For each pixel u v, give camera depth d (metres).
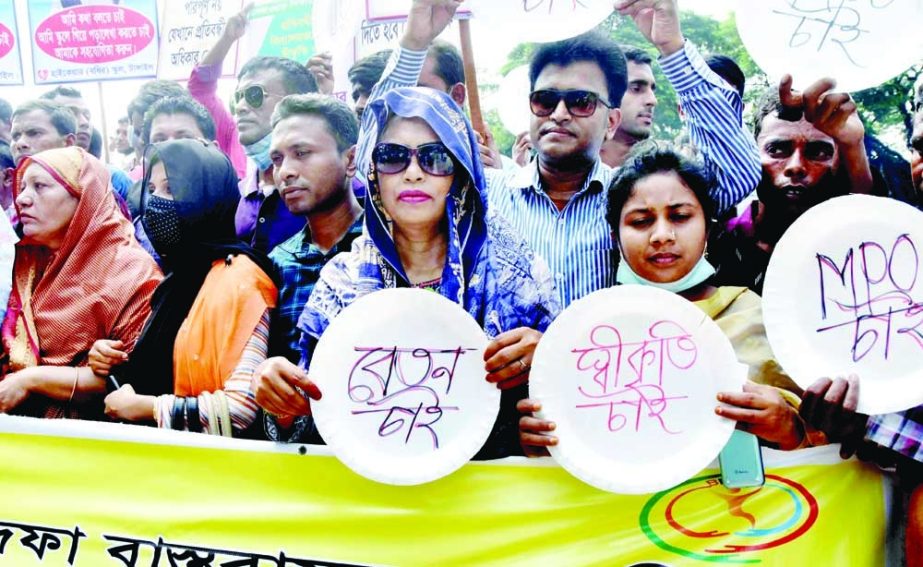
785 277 2.60
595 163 2.79
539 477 2.76
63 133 3.29
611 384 2.63
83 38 3.28
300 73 3.05
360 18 3.01
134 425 3.05
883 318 2.54
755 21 2.73
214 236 3.11
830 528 2.61
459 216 2.85
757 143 2.72
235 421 2.99
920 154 2.64
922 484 2.57
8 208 3.33
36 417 3.21
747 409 2.54
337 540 2.84
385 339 2.74
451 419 2.71
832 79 2.69
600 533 2.71
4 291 3.29
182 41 3.20
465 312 2.71
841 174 2.69
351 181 2.99
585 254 2.79
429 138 2.83
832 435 2.54
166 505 2.96
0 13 3.38
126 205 3.22
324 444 2.89
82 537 2.99
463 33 2.89
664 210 2.72
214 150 3.13
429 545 2.79
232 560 2.89
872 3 2.68
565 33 2.82
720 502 2.66
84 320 3.22
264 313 3.02
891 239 2.54
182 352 3.09
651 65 2.76
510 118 2.86
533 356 2.69
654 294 2.62
